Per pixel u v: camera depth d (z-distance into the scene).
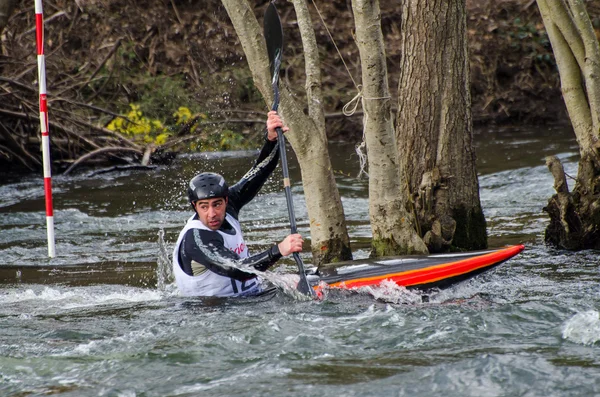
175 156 50.22
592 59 23.03
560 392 11.76
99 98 55.53
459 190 22.33
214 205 18.03
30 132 47.41
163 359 14.10
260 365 13.56
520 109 63.06
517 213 30.47
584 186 23.41
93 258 25.39
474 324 15.33
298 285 17.83
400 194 20.67
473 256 18.48
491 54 64.00
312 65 21.31
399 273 18.50
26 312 18.33
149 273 23.00
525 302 17.28
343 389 12.23
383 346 14.30
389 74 64.38
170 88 56.59
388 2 66.12
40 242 28.14
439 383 12.27
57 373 13.70
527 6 65.12
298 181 41.03
